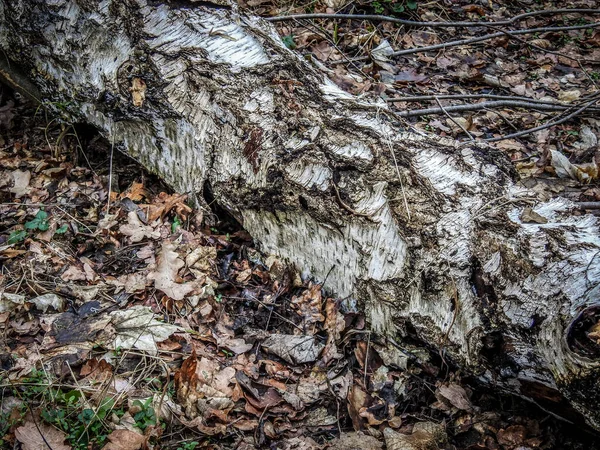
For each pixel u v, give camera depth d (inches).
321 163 39.8
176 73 43.9
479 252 35.6
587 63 73.1
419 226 37.3
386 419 36.9
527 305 33.5
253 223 43.9
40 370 36.6
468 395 37.5
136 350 38.4
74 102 49.6
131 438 33.7
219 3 45.6
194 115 43.9
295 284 42.9
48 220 45.7
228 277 43.3
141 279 42.3
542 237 34.0
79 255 43.9
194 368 37.0
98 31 46.1
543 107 60.6
